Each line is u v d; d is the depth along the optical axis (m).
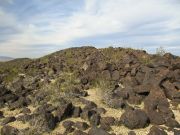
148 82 15.59
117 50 30.45
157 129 10.96
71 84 18.58
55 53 43.22
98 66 21.02
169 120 12.03
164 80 15.38
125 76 18.30
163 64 17.58
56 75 24.69
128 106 13.64
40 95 16.50
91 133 11.10
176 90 14.70
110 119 12.36
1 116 14.23
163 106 13.12
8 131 12.00
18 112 14.83
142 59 22.05
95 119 12.42
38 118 12.53
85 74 20.92
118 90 15.63
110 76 18.48
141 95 14.88
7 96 16.73
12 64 45.00
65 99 15.37
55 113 13.44
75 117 13.38
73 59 33.22
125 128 11.99
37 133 11.81
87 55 33.31
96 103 14.99
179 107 13.84
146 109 13.16
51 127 12.26
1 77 27.19
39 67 32.00
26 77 25.44
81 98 15.42
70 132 11.88
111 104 14.27
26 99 16.14
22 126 12.80
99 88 17.23
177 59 19.22
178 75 16.11
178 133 10.92
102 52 31.23
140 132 11.56
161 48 23.66
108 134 10.80
